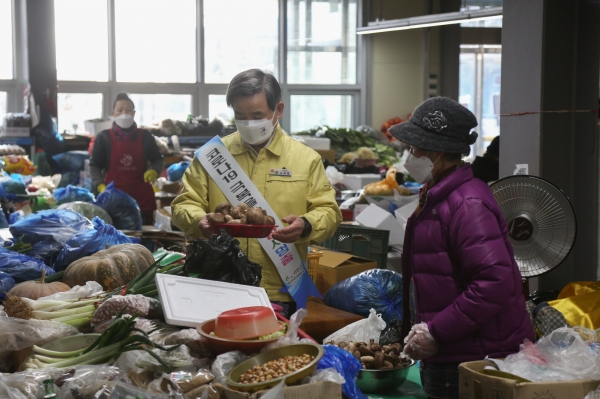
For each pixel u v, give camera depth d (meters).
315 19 11.70
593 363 2.20
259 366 1.92
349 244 4.68
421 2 12.01
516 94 4.25
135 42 10.66
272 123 2.79
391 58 12.05
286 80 11.66
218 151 2.87
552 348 2.28
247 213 2.50
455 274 2.40
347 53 11.96
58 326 2.25
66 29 10.20
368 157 8.64
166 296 2.25
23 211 5.47
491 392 2.11
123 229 5.41
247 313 2.05
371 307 3.58
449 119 2.41
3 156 7.25
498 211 2.39
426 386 2.54
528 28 4.14
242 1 11.20
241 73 2.78
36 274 3.17
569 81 4.21
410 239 2.57
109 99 10.58
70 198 6.07
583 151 4.21
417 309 2.49
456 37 12.02
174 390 1.87
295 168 2.90
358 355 2.71
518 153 4.27
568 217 3.08
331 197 2.93
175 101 11.04
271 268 2.89
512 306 2.38
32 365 2.05
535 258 3.15
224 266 2.49
